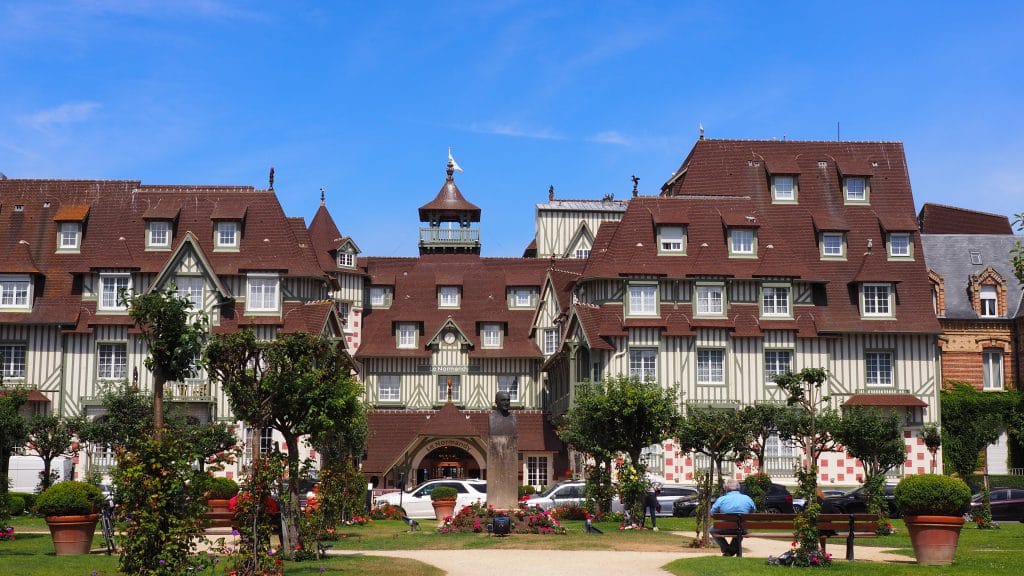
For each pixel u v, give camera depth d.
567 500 42.38
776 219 58.44
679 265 55.72
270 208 57.84
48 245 56.91
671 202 57.56
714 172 60.22
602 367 54.06
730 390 54.31
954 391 59.66
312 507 25.86
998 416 49.03
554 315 66.75
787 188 59.28
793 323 55.19
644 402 38.28
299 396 27.00
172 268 54.75
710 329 54.62
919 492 23.27
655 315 54.88
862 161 60.28
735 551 24.95
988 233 73.50
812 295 56.28
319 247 70.19
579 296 58.34
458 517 31.47
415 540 28.97
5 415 32.28
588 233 80.25
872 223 58.53
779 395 54.53
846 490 51.28
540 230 81.00
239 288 55.81
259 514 20.17
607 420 38.25
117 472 18.33
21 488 46.97
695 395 54.03
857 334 55.66
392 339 68.06
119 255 55.91
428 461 64.50
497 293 70.88
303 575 21.11
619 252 55.88
